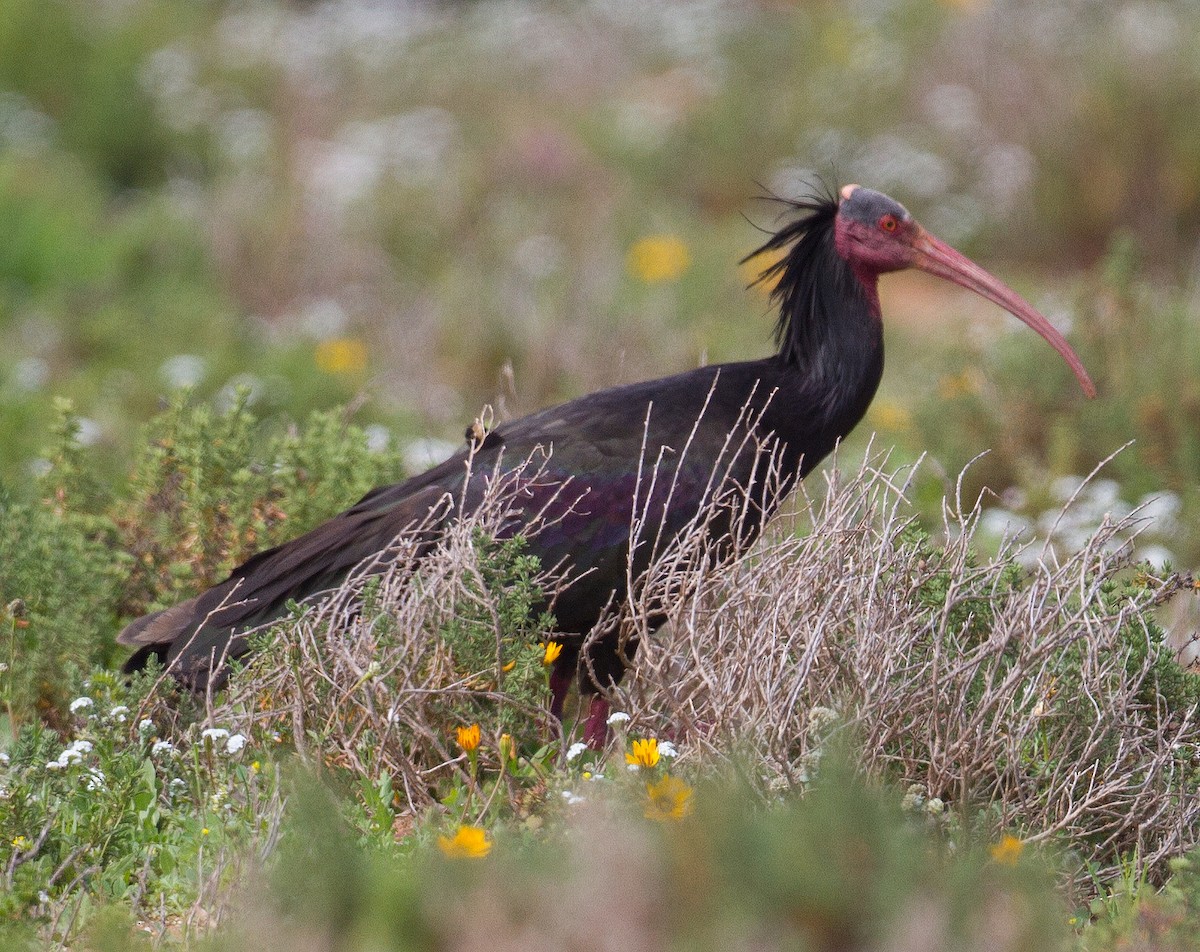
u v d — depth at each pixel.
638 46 34.34
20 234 21.78
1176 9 26.89
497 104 31.08
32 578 9.95
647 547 9.44
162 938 6.86
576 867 5.87
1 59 29.17
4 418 15.66
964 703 7.70
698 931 5.52
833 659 7.87
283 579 9.28
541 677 8.80
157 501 11.04
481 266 21.45
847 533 8.19
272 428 16.23
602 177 25.94
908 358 18.34
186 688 9.13
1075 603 8.48
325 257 21.80
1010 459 13.78
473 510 9.30
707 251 21.97
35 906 7.10
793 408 10.27
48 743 8.20
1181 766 7.89
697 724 7.95
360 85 31.72
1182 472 12.95
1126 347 14.45
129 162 27.91
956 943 5.51
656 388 9.97
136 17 32.91
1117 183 23.14
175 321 19.30
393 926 5.78
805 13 35.22
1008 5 28.38
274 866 6.90
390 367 18.19
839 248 10.57
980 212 24.22
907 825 6.91
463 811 7.82
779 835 5.69
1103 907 6.97
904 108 27.45
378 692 8.23
